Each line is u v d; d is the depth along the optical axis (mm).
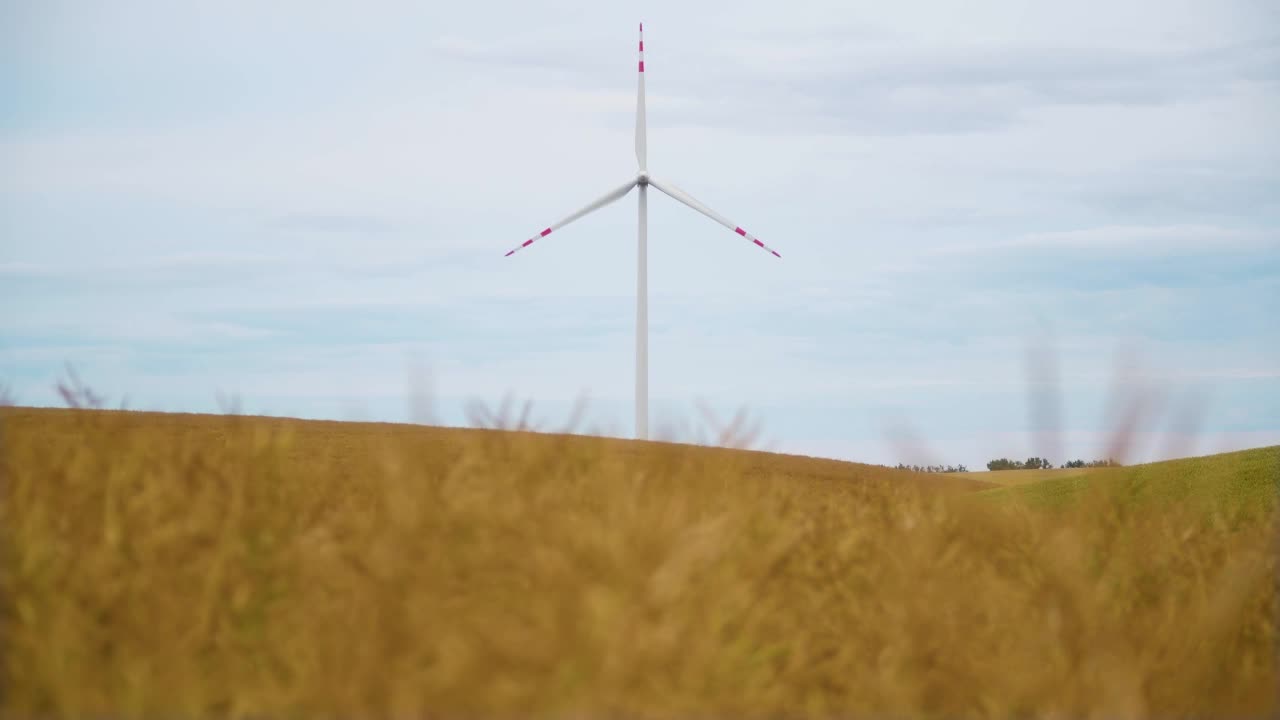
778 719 7066
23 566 8023
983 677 7773
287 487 10047
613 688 6043
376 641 6695
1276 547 10312
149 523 8797
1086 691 7434
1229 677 8406
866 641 8359
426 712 6105
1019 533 9938
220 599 7902
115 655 7352
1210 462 20328
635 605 6402
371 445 18047
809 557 9594
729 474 10039
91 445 11422
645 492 8539
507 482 8695
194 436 15492
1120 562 9430
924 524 9875
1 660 7188
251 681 7098
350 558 8148
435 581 7066
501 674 6164
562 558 6863
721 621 6918
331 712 6383
